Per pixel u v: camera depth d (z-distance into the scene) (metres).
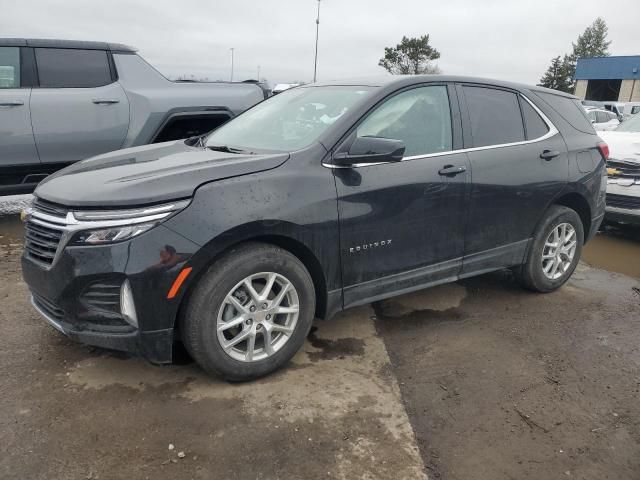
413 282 3.65
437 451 2.58
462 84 3.95
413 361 3.40
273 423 2.71
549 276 4.55
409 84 3.64
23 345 3.39
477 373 3.28
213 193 2.77
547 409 2.95
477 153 3.85
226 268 2.80
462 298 4.47
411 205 3.46
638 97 44.50
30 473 2.33
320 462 2.46
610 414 2.93
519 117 4.25
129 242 2.61
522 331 3.88
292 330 3.12
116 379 3.05
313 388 3.04
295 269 3.04
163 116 6.44
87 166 3.33
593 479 2.45
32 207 3.00
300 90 4.17
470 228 3.86
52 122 5.84
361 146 3.10
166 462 2.42
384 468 2.44
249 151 3.43
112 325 2.75
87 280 2.67
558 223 4.43
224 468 2.40
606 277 5.21
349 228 3.20
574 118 4.73
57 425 2.64
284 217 2.91
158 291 2.65
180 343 3.42
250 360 3.00
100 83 6.16
